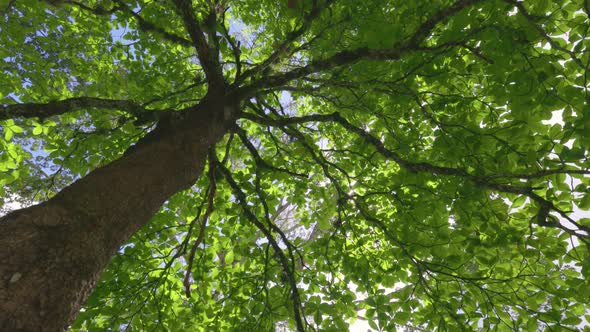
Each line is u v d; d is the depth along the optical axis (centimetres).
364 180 493
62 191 178
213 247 425
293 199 520
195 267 405
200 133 289
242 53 552
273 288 405
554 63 285
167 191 232
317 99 565
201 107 322
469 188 336
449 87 350
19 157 416
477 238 340
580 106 275
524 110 289
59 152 409
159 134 291
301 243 436
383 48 284
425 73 330
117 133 429
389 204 491
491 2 273
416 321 393
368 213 406
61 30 518
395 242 389
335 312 375
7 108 264
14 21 430
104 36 500
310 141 452
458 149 342
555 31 274
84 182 188
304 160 498
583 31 264
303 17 303
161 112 305
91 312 334
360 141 440
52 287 134
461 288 384
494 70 286
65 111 284
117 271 363
